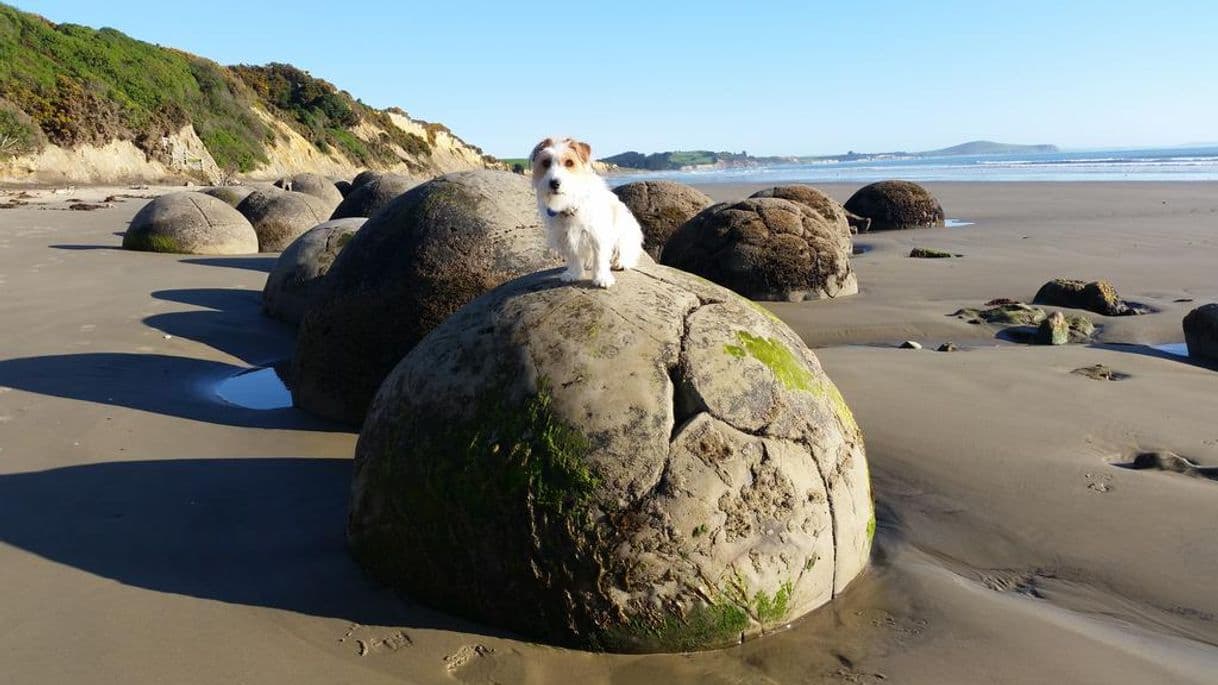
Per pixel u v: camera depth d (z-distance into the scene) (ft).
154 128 71.00
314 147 104.06
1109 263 28.81
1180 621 7.66
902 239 38.06
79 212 43.32
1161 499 10.03
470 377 7.49
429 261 12.74
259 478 10.56
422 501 7.33
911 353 17.66
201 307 20.74
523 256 12.83
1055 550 8.96
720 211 24.56
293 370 13.98
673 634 6.88
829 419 7.84
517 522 6.89
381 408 8.10
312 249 19.77
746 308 8.33
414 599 7.53
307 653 6.78
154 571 8.05
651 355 7.30
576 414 6.98
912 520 9.71
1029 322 20.45
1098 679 6.66
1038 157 261.65
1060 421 13.02
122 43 78.74
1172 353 17.95
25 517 9.18
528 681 6.55
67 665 6.56
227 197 39.34
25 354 15.70
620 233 8.32
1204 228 37.93
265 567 8.14
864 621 7.48
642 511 6.76
